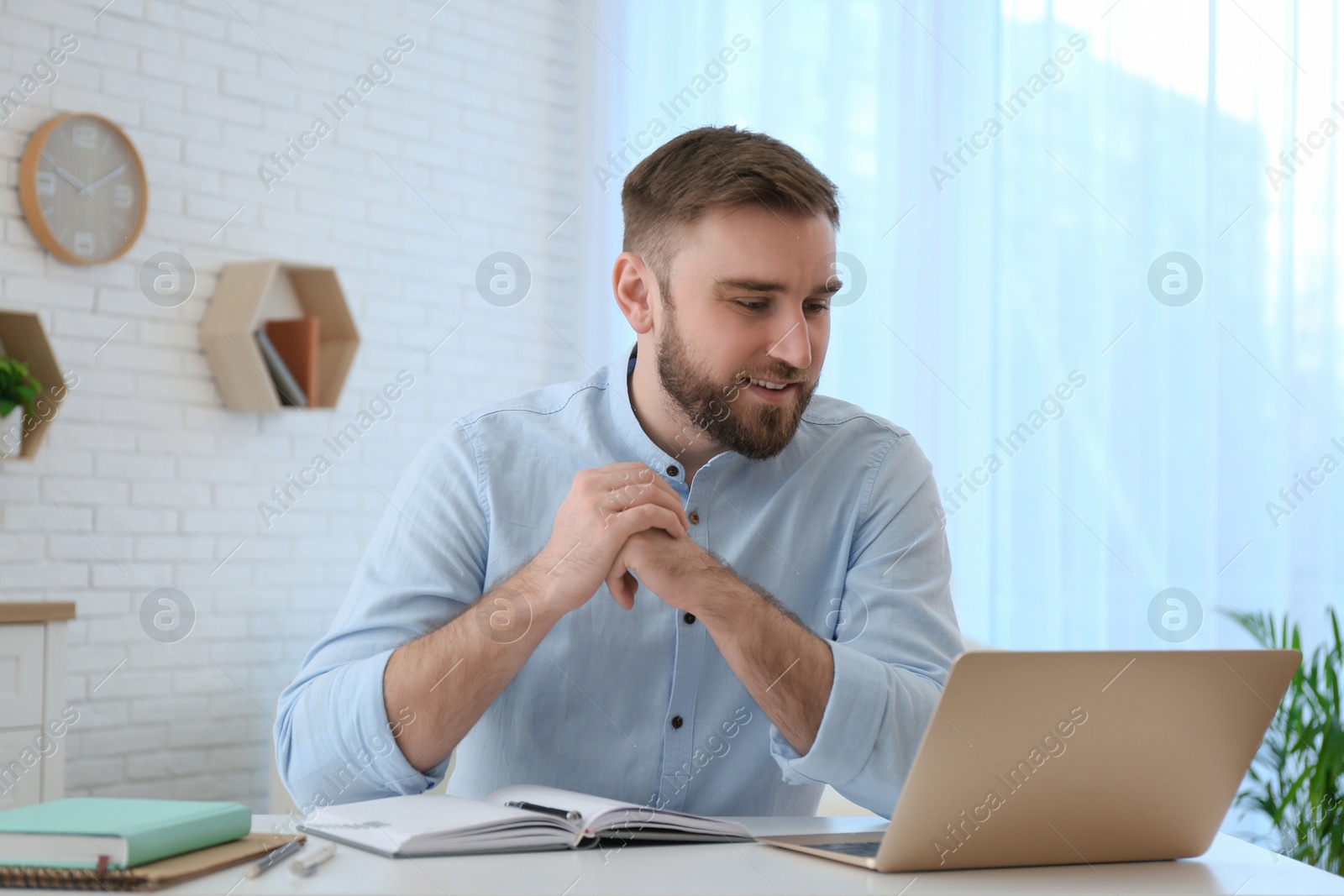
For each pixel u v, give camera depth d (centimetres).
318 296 325
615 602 119
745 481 128
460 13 362
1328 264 249
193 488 307
